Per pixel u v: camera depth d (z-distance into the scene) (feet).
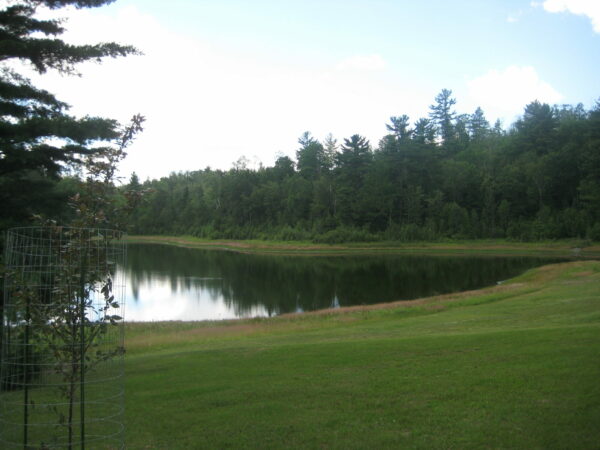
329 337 46.80
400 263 184.14
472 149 322.34
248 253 236.02
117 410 22.29
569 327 35.55
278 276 149.69
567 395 19.94
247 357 33.40
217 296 112.98
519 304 64.80
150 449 17.87
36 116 34.83
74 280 12.61
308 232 266.16
